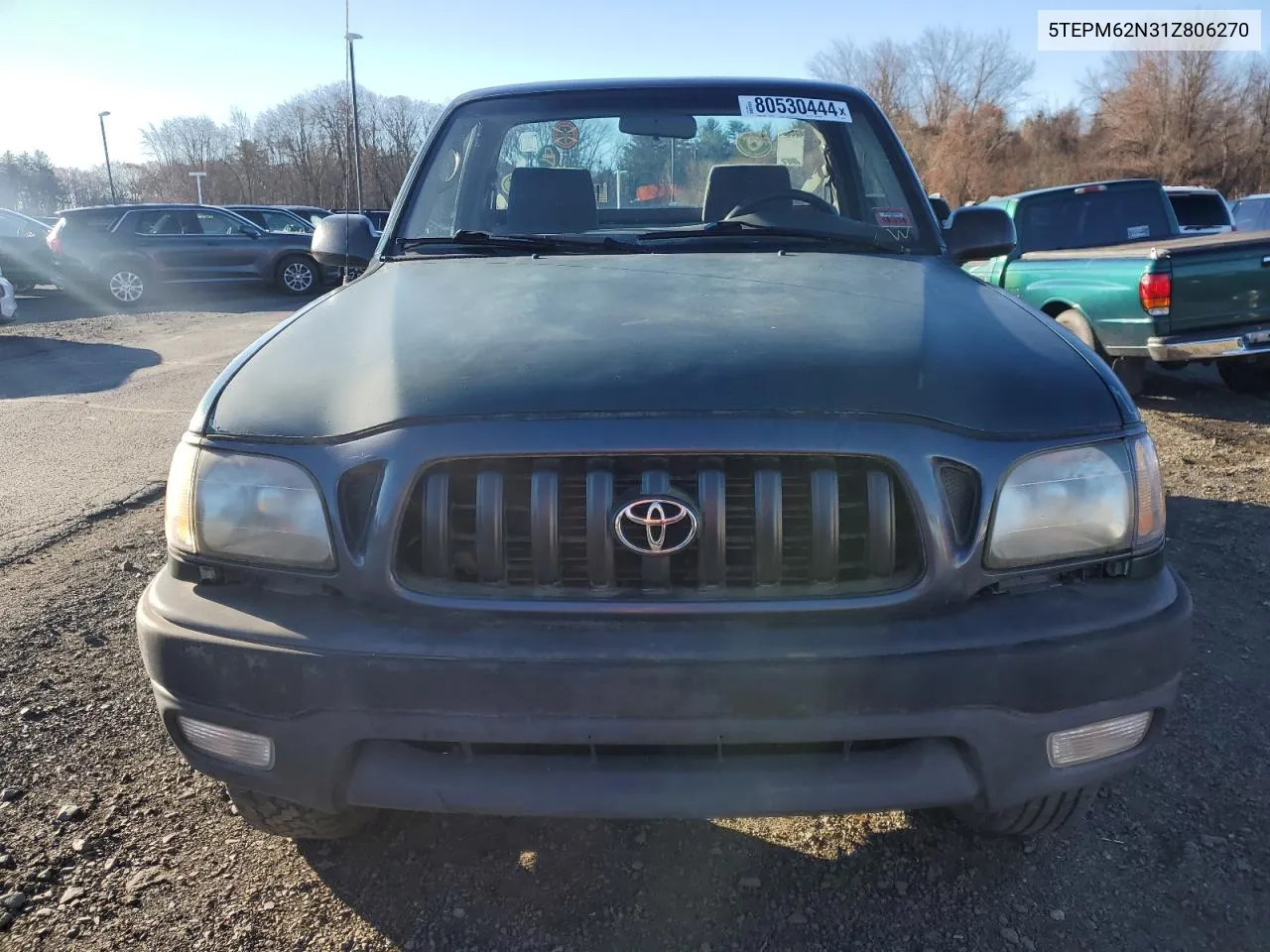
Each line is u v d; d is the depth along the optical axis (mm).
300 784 1755
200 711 1763
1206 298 6426
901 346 1886
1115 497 1769
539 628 1673
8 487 5195
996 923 2047
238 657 1708
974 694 1654
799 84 3234
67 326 12625
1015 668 1654
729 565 1721
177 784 2539
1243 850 2260
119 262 15469
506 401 1724
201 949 1991
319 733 1704
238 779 1815
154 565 4047
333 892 2156
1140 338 6578
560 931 2035
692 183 3123
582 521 1708
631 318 2043
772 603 1673
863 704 1642
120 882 2178
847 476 1718
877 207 3033
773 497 1677
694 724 1642
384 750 1745
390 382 1822
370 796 1746
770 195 3055
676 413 1688
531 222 3021
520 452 1671
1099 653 1687
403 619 1700
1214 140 43688
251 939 2020
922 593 1683
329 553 1726
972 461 1696
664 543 1664
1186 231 9609
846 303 2156
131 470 5516
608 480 1673
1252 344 6355
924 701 1646
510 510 1722
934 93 56656
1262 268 6441
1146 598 1763
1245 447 5855
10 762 2617
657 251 2768
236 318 13500
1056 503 1729
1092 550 1758
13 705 2906
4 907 2082
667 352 1840
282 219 18469
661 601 1675
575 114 3160
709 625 1673
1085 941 1997
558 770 1715
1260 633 3312
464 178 3139
